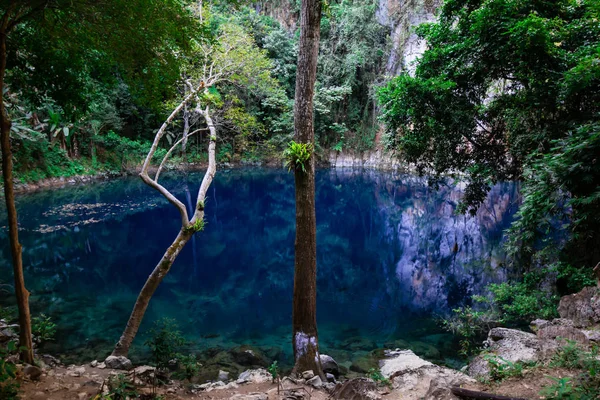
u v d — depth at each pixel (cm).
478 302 862
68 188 2230
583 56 678
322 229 1800
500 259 1141
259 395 406
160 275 590
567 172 626
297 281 513
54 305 838
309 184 499
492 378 371
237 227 1772
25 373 403
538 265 884
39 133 1991
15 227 412
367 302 946
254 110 2834
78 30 453
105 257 1227
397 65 3062
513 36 722
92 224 1584
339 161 3419
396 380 449
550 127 780
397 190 2547
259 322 804
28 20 445
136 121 2944
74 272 1078
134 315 583
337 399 412
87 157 2552
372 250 1462
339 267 1270
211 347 672
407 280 1108
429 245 1451
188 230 606
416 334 738
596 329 488
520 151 875
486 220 1669
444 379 373
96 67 543
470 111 902
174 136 2953
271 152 3025
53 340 666
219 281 1078
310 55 482
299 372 499
